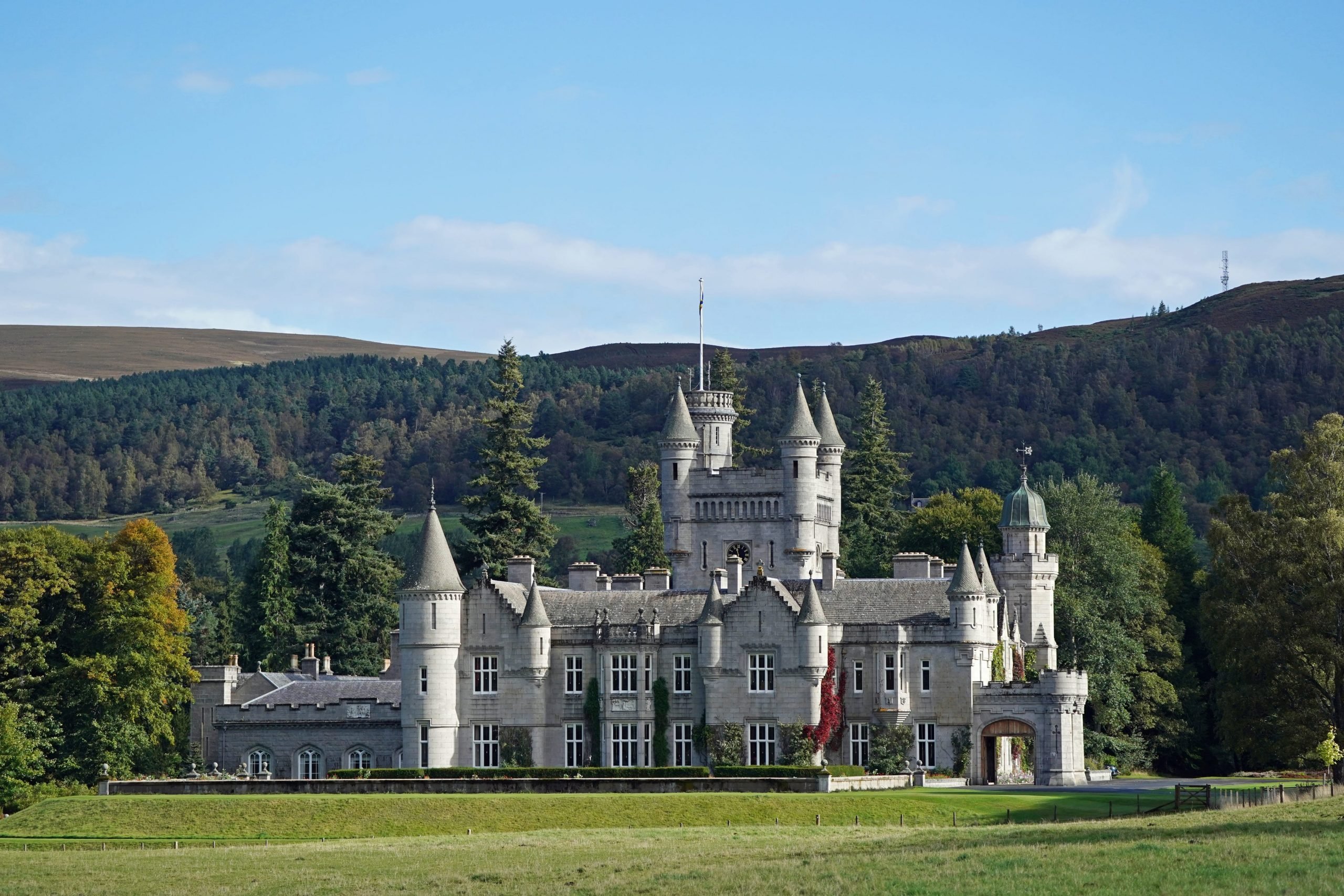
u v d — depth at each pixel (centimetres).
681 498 16038
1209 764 15838
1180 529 18825
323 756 14375
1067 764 12606
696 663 13338
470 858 8781
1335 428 13475
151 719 13962
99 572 14150
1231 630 12838
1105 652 15288
